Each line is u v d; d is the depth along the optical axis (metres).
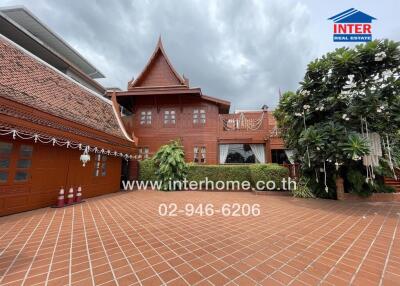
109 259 3.11
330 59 8.19
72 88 9.88
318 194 9.66
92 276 2.61
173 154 12.51
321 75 8.68
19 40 12.05
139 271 2.75
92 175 9.52
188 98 15.68
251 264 2.98
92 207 7.16
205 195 10.46
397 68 7.08
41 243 3.73
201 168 12.77
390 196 8.78
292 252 3.42
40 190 6.83
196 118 15.42
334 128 7.78
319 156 8.12
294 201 8.72
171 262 3.03
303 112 8.86
